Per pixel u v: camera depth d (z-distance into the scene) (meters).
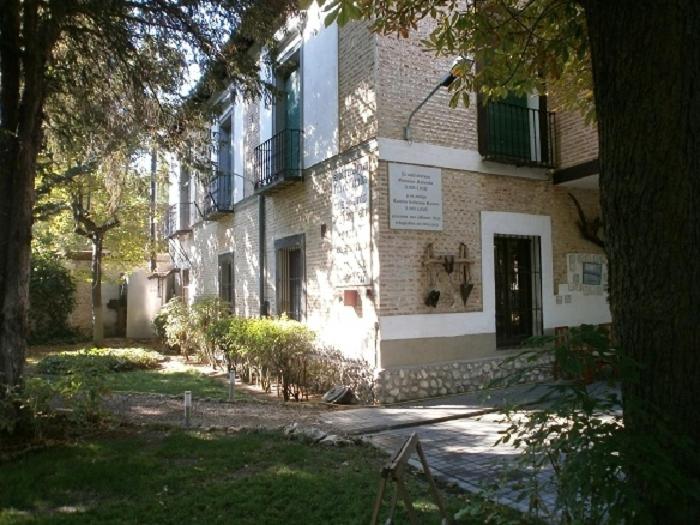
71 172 10.55
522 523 3.10
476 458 5.79
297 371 9.49
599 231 11.22
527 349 3.03
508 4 5.59
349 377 9.23
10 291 6.59
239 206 15.12
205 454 5.79
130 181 12.07
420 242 9.05
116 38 7.52
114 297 21.61
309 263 10.79
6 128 6.70
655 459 2.37
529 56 5.69
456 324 9.29
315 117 10.61
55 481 5.02
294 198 11.52
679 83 2.72
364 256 9.02
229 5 7.62
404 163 8.96
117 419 7.18
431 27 9.22
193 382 11.16
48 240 19.64
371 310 8.81
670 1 2.73
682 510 2.37
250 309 14.19
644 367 2.69
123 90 8.41
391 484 4.89
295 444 6.23
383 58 8.88
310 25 10.76
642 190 2.80
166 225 22.62
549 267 10.62
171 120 8.83
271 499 4.60
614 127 2.92
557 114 10.77
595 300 11.21
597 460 2.38
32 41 6.73
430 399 8.73
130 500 4.65
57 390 6.59
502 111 10.18
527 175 10.35
